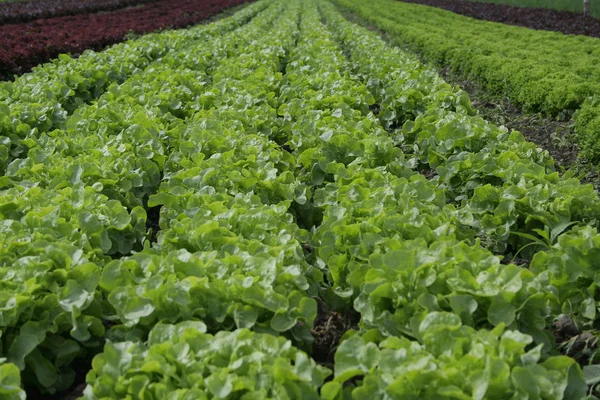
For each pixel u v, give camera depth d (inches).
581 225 191.8
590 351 148.6
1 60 478.0
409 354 117.6
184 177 219.6
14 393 117.4
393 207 189.2
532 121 371.9
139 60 460.8
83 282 146.6
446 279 140.9
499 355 116.6
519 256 201.8
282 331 135.0
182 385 115.8
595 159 294.4
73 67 406.3
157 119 287.4
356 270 154.9
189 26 920.9
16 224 170.1
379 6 1221.1
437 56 589.0
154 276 143.8
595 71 424.5
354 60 554.9
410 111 345.7
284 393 109.6
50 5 982.4
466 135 265.7
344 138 251.8
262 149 257.0
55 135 276.7
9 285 142.6
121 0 1151.0
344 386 137.9
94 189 201.3
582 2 1130.0
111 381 118.3
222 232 168.4
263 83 380.8
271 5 1352.1
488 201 208.1
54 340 140.5
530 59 474.0
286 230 178.4
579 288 160.7
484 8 1156.5
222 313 139.1
